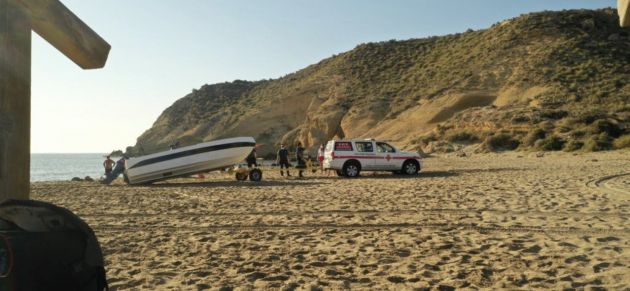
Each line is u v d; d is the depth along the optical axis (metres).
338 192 17.00
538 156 39.72
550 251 7.51
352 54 110.56
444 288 5.87
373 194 15.92
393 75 95.56
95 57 3.75
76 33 3.50
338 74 103.88
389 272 6.63
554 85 66.44
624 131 45.44
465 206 12.37
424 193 15.70
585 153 38.41
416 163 27.16
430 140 61.31
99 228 10.44
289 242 8.64
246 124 100.12
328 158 26.92
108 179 25.47
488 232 9.12
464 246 8.02
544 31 83.75
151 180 25.00
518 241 8.25
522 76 72.31
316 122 86.62
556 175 21.08
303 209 12.60
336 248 8.09
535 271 6.48
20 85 3.08
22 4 3.09
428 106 74.69
